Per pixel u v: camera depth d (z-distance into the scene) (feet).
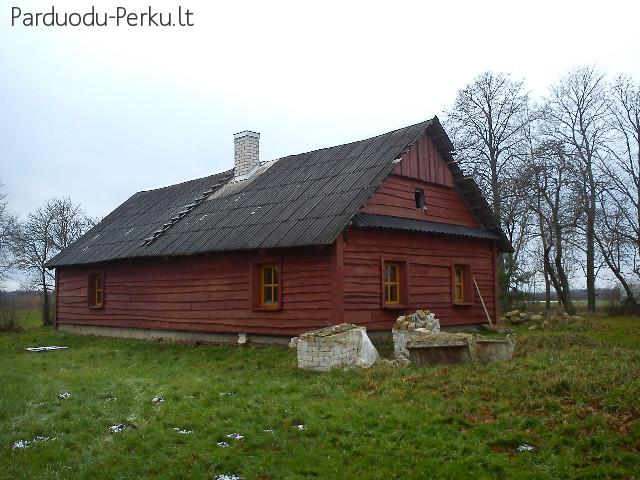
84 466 23.45
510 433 24.49
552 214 104.58
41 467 23.53
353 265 50.55
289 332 51.57
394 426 26.09
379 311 52.95
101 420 29.04
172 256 60.18
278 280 52.90
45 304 114.73
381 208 55.06
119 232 79.61
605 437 23.57
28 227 116.67
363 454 23.56
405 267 56.44
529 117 104.94
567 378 29.45
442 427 25.72
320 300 49.52
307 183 60.03
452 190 66.39
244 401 31.12
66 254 83.15
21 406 32.50
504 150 106.01
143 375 42.37
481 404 28.07
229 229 58.08
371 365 38.45
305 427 26.58
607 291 141.49
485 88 106.63
